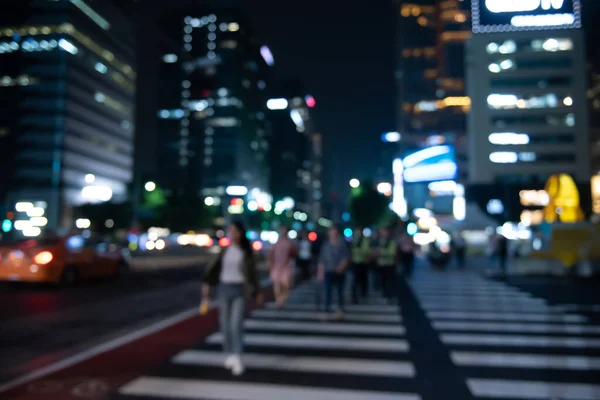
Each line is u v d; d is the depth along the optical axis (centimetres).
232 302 677
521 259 2214
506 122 7600
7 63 10531
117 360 724
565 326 1007
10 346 822
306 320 1083
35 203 10162
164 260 3400
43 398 557
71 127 10619
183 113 16762
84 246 1805
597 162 7412
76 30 10719
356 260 1369
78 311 1195
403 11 11588
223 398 559
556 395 573
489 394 580
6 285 1742
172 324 1020
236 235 688
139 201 5528
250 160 17688
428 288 1739
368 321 1070
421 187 8331
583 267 2088
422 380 633
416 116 11125
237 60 16900
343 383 619
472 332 948
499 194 5972
